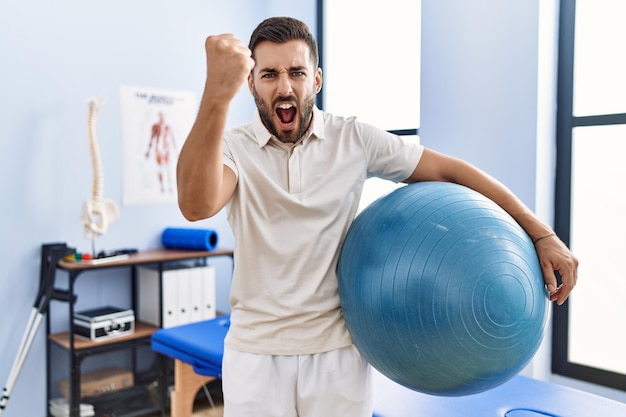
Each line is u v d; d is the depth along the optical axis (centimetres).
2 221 261
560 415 150
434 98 269
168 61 312
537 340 100
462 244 96
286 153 116
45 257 267
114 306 297
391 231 102
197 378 248
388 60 315
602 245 242
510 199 114
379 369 109
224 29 335
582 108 241
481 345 94
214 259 336
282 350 112
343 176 116
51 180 273
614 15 232
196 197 97
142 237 305
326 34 351
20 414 267
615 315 242
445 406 156
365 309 102
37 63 267
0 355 261
